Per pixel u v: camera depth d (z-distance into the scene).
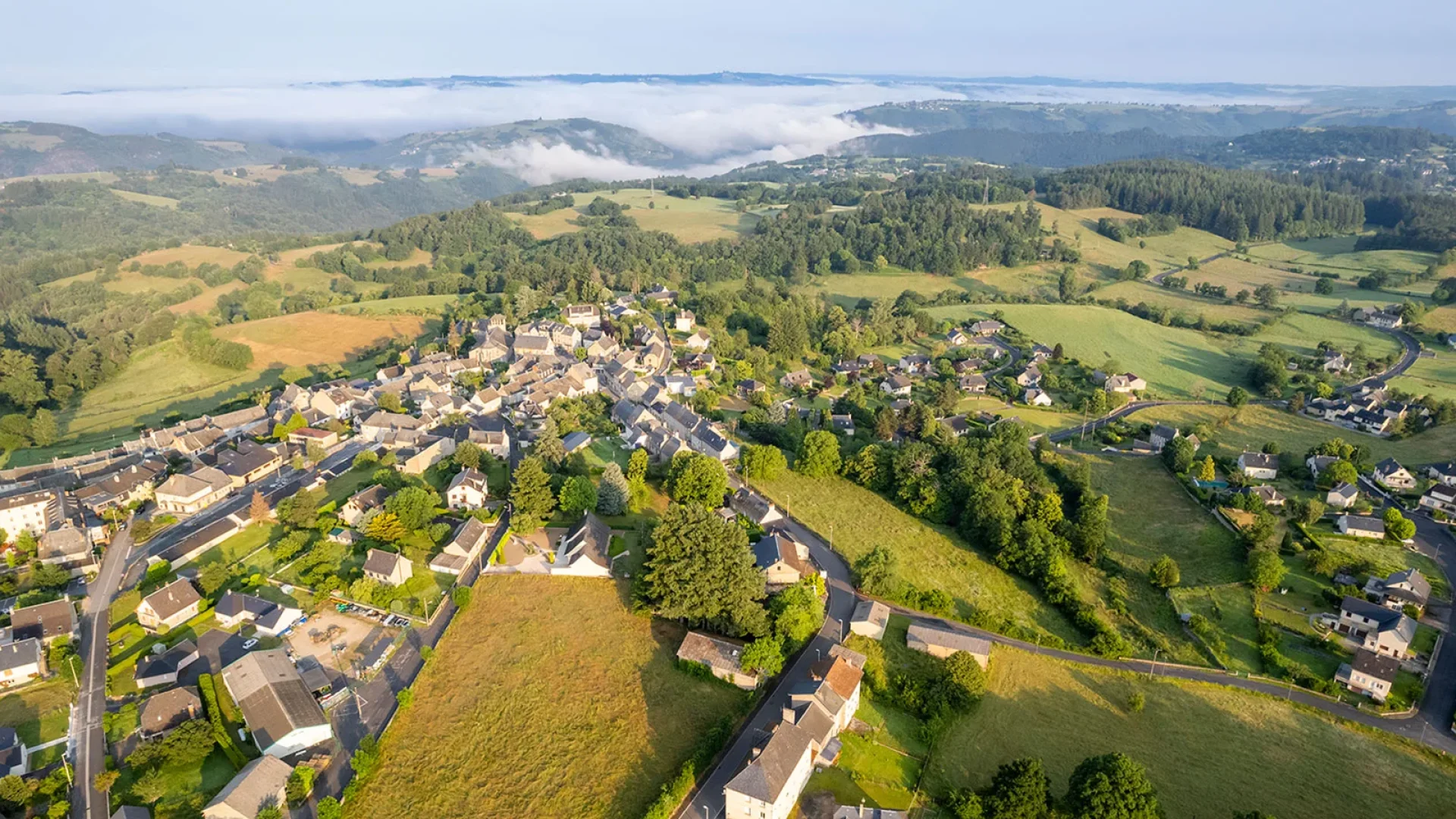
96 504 150.00
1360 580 132.12
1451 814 91.75
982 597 133.88
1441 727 104.38
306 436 183.12
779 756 86.25
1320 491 170.38
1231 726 104.44
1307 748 101.12
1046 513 153.50
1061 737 101.12
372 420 186.25
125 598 123.06
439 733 96.88
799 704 95.12
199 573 127.69
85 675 106.00
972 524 151.62
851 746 96.25
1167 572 135.88
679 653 108.00
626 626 116.56
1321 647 119.19
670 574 114.38
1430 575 135.50
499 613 118.81
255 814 81.88
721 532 116.69
